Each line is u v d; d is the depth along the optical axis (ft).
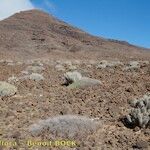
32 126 34.78
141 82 65.67
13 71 102.73
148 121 35.94
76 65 134.31
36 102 50.03
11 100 51.55
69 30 354.54
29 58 220.23
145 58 203.92
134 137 32.73
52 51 262.88
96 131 34.24
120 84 64.34
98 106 46.06
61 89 62.39
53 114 41.55
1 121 38.78
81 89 60.85
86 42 320.50
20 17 369.91
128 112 41.86
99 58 227.81
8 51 243.40
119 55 254.27
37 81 73.92
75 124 33.37
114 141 31.32
